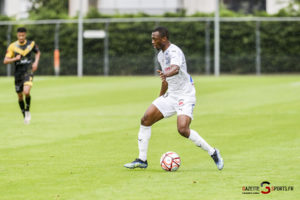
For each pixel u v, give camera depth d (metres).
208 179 24.67
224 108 56.72
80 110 56.28
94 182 24.20
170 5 151.75
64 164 28.64
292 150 32.34
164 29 26.83
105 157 30.77
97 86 88.44
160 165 28.02
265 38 124.50
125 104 61.91
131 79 108.81
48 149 33.59
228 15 127.81
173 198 21.25
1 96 73.25
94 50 127.00
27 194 22.00
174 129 42.44
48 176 25.58
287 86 84.06
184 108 26.94
